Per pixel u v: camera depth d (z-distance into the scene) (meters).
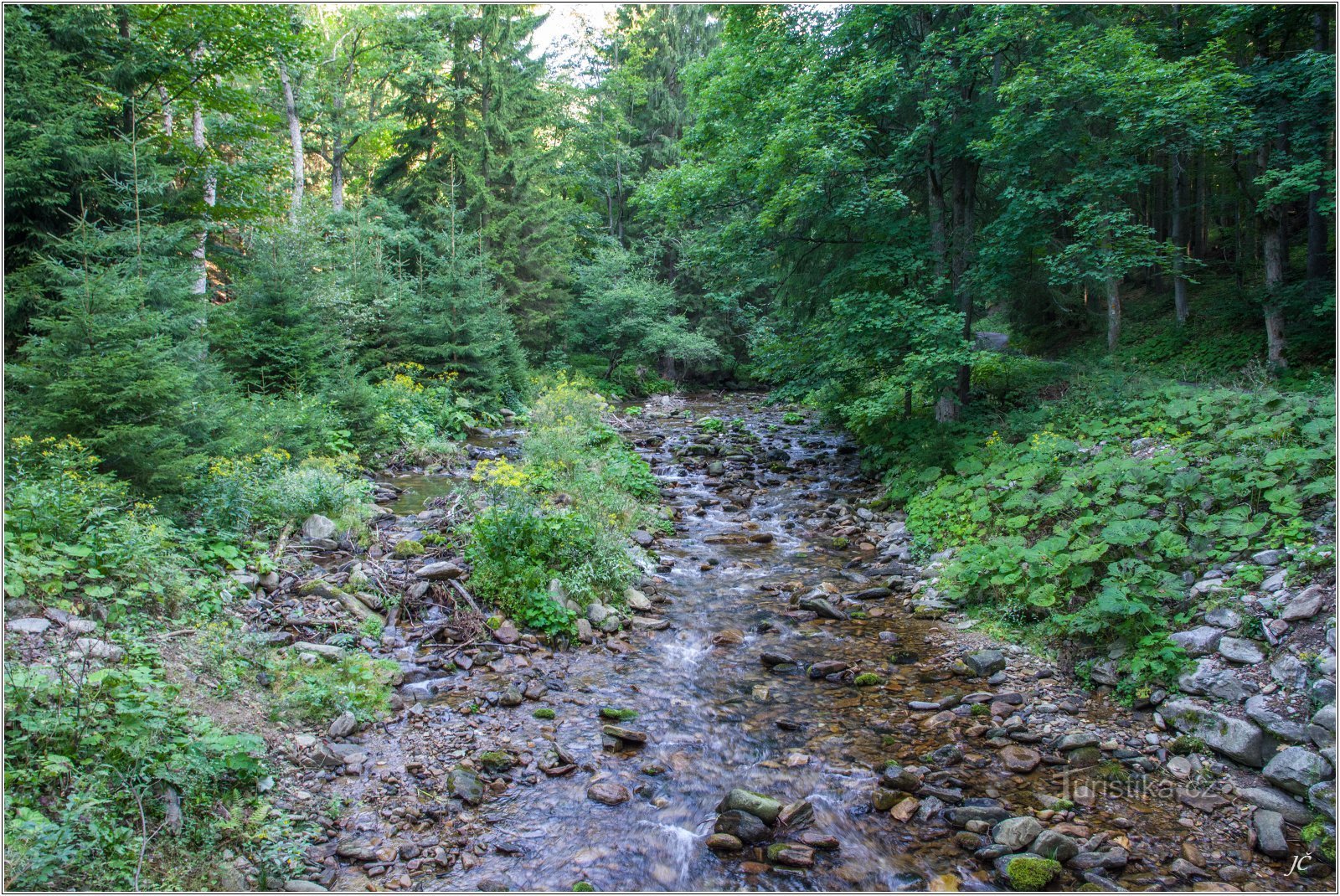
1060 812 4.36
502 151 24.95
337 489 9.05
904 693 5.97
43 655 4.29
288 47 14.47
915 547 9.38
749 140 12.84
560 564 7.69
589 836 4.15
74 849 3.16
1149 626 5.84
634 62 32.06
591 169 31.66
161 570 5.61
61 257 9.29
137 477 6.95
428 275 20.72
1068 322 20.84
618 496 10.66
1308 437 6.79
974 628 7.11
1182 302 17.03
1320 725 4.39
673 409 24.45
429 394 16.78
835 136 11.24
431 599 7.08
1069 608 6.62
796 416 20.31
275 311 12.95
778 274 14.70
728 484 13.27
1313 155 11.65
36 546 5.04
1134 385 11.63
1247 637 5.29
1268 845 3.97
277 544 7.72
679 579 8.82
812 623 7.49
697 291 30.31
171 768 3.78
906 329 11.25
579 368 27.25
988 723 5.45
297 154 21.94
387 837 3.99
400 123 26.33
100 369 6.76
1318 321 12.78
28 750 3.52
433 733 5.11
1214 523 6.47
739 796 4.42
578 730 5.31
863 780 4.77
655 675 6.29
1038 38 10.94
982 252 11.09
